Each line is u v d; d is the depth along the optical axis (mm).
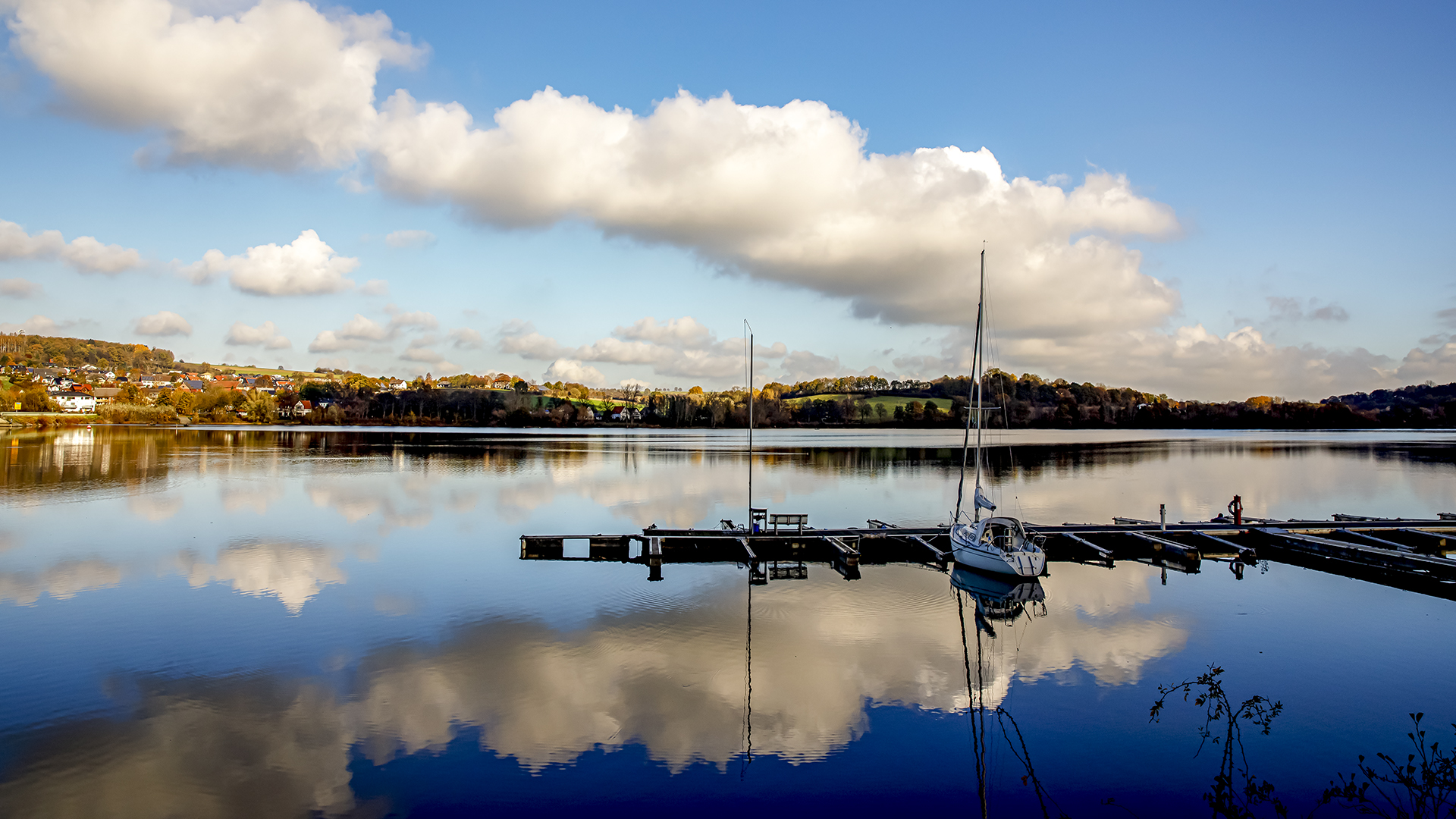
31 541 33156
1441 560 28453
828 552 34406
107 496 47906
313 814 11969
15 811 11859
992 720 15750
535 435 152250
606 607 24188
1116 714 16141
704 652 19766
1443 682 17953
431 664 18562
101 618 21906
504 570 29266
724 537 34156
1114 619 23359
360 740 14461
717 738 14789
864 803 12625
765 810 12367
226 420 192500
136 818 11750
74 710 15648
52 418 159875
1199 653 20062
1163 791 13117
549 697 16625
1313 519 44500
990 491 57656
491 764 13602
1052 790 13102
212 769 13266
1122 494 56000
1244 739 14984
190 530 36344
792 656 19516
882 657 19531
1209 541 35406
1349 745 14781
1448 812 12188
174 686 17000
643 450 102250
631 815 12141
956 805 12633
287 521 39312
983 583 28234
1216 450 108875
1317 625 22609
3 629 20844
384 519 40750
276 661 18625
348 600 24266
